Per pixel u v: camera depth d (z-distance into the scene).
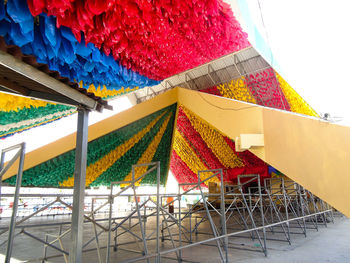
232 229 10.90
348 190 5.38
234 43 6.24
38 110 7.02
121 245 7.91
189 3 4.38
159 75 6.92
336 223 12.54
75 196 2.93
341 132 5.61
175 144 16.67
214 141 14.59
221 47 6.30
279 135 7.25
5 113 6.52
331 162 5.73
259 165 16.36
